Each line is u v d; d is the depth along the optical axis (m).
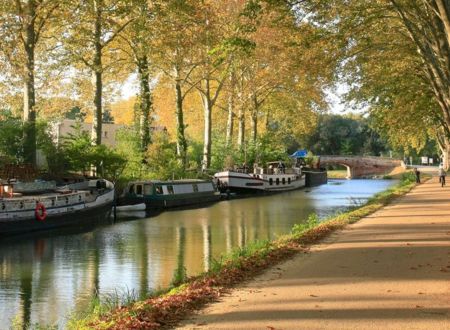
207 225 29.42
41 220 27.08
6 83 32.75
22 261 19.11
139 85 43.50
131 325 8.00
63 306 13.15
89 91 45.25
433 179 65.81
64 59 36.62
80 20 34.47
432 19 19.14
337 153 132.50
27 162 34.66
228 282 10.93
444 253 14.12
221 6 47.12
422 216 24.12
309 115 72.38
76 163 37.22
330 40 21.41
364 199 47.47
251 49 16.47
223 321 8.12
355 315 8.30
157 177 44.50
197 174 51.41
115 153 39.44
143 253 20.41
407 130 42.28
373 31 25.08
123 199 38.28
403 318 8.11
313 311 8.58
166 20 34.97
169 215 35.41
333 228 20.03
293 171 68.31
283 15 18.14
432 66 22.17
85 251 21.09
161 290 12.62
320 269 12.23
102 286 15.11
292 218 32.84
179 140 49.66
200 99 66.94
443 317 8.15
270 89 65.56
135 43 38.81
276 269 12.37
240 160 64.25
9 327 11.45
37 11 31.64
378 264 12.70
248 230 27.03
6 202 25.55
